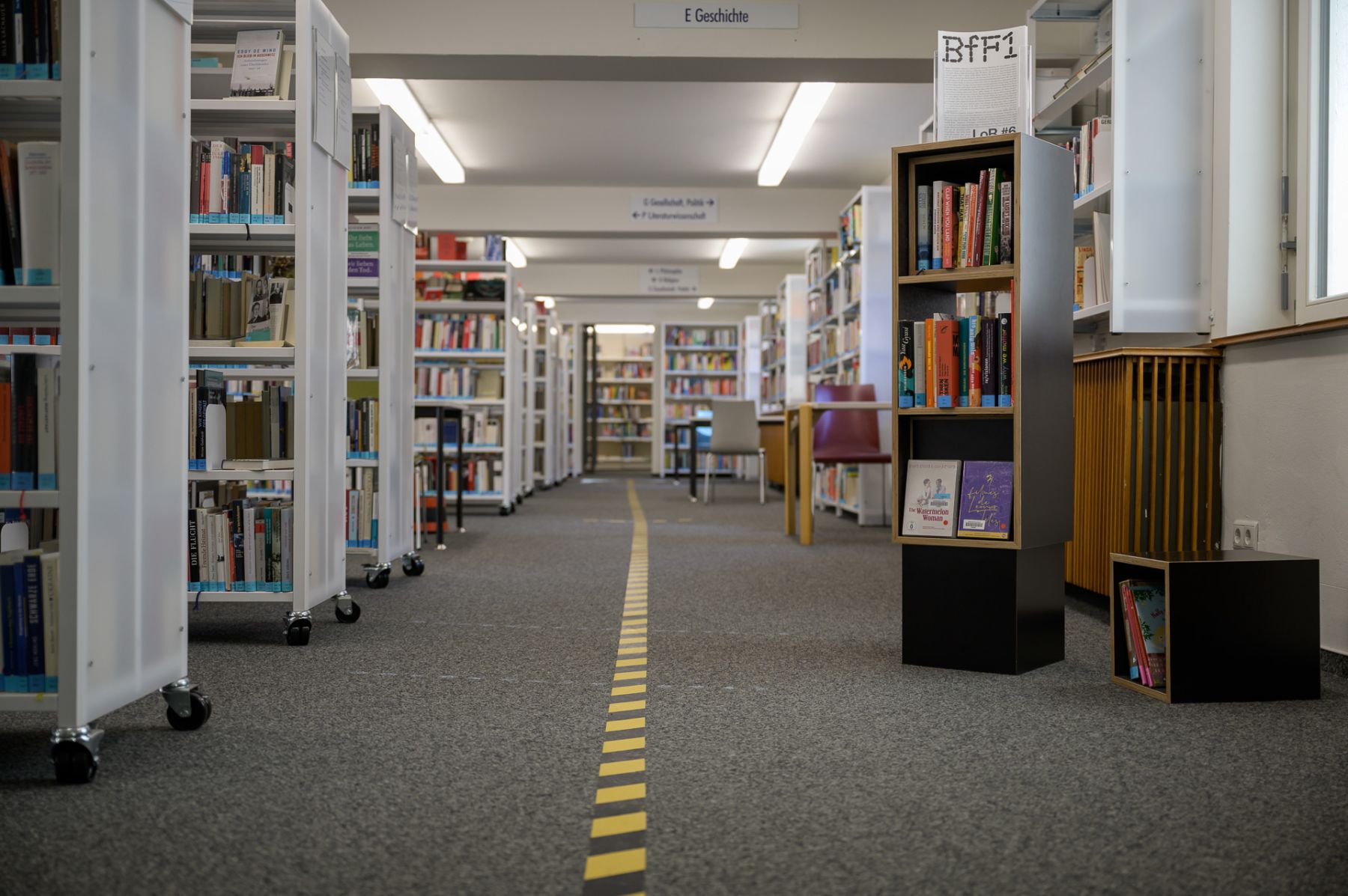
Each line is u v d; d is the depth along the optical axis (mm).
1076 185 4156
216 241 3324
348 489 4250
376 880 1382
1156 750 1997
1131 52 3561
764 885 1367
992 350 2740
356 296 4812
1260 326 3391
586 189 10719
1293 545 2979
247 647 2986
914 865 1436
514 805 1675
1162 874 1406
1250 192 3408
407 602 3814
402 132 4316
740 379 15617
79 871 1413
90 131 1861
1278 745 2035
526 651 2939
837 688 2516
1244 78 3416
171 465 2127
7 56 1892
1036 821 1607
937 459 2934
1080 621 3486
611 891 1347
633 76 6227
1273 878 1396
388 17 5910
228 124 3355
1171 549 3395
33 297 1876
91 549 1852
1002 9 5938
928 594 2775
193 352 3133
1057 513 2836
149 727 2154
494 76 6254
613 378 18203
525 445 10203
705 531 6742
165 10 2133
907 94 7824
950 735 2100
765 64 6039
